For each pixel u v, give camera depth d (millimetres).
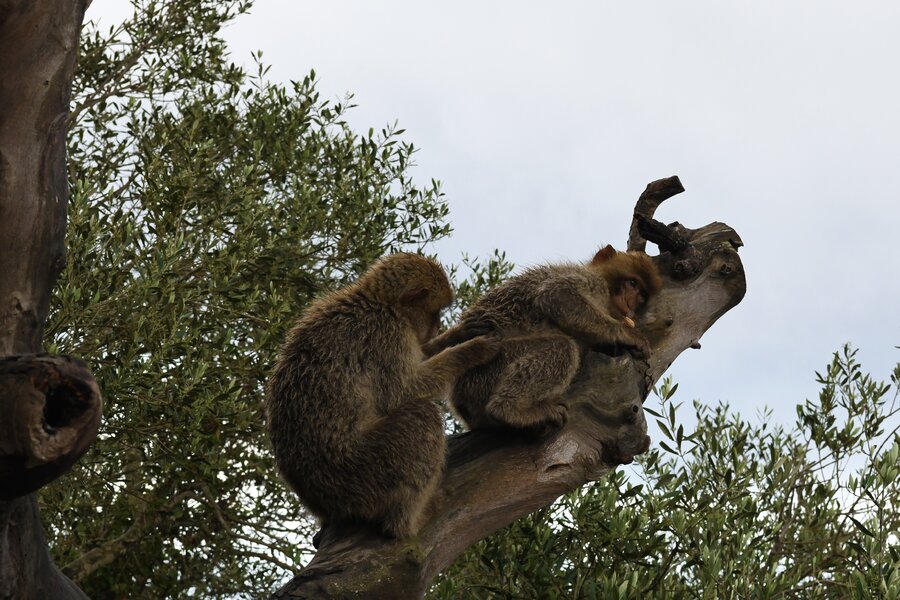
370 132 13352
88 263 9117
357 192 12539
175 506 11250
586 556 8180
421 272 6883
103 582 11750
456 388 7453
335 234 12531
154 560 11812
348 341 6453
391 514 5895
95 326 9289
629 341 7445
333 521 6152
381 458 5969
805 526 8961
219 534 11844
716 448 8930
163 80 13727
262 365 10383
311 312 6746
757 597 7363
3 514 4113
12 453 3734
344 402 6199
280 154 12883
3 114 4492
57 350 8453
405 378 6570
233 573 11969
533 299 7688
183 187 10977
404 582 5738
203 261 10758
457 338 7301
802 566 8664
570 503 8195
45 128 4578
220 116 13117
